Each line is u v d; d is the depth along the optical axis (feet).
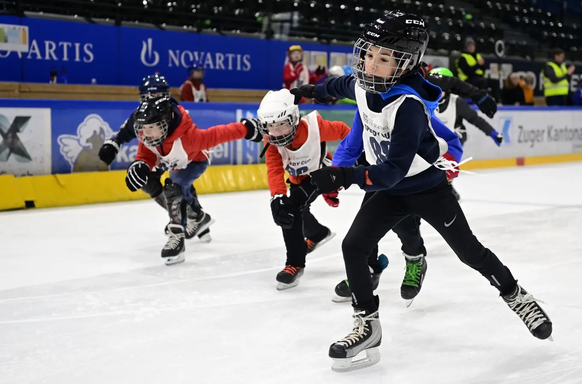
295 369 8.71
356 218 9.09
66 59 31.53
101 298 12.17
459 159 10.50
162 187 15.26
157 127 13.51
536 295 12.14
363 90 8.66
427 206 8.91
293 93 11.83
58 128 24.00
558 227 19.22
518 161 39.45
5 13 30.07
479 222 20.11
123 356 9.22
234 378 8.41
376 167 7.89
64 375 8.55
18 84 28.89
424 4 45.98
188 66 35.53
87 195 24.25
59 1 31.78
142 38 33.83
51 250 16.42
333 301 11.93
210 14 37.06
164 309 11.48
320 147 12.81
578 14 55.21
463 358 9.12
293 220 12.52
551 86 45.06
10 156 22.95
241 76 37.47
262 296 12.30
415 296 11.73
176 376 8.48
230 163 28.63
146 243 17.30
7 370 8.74
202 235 17.28
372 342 8.79
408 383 8.25
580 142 44.01
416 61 8.29
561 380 8.32
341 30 41.96
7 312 11.34
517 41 50.88
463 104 20.84
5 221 20.54
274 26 39.45
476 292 12.38
